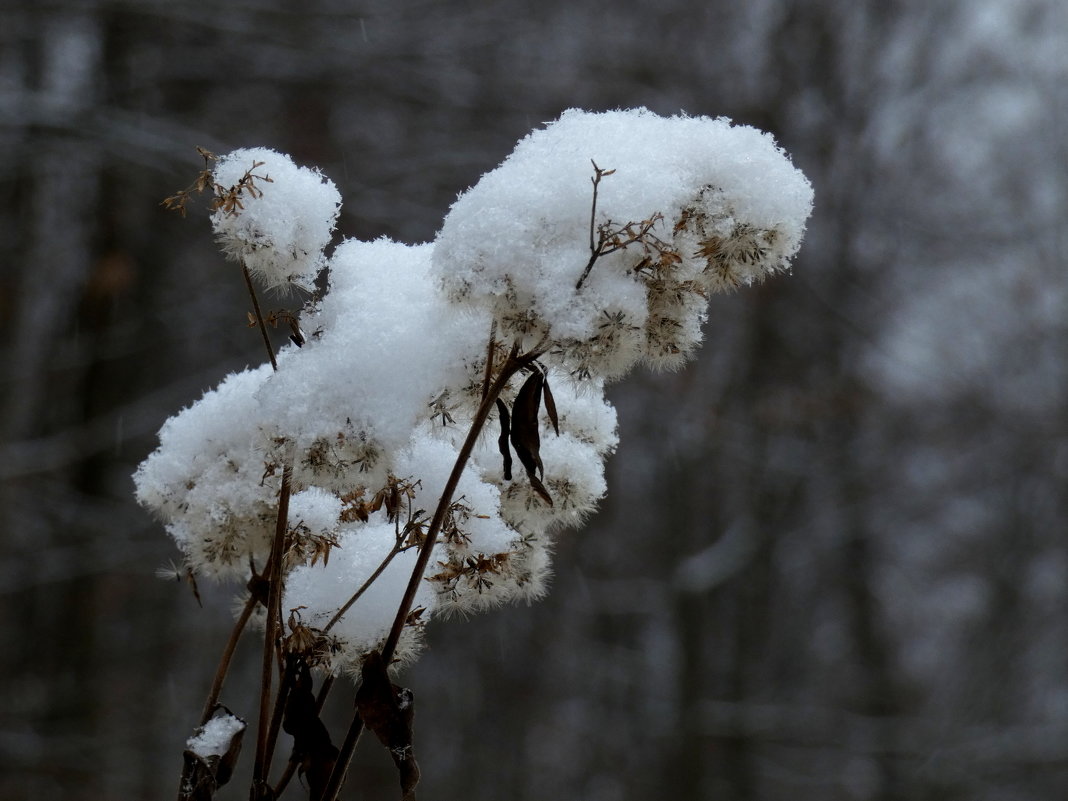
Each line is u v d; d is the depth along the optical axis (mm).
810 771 16531
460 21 11680
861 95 16031
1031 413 15875
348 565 1860
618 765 16703
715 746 14586
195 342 12742
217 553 1877
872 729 14664
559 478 1948
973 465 16625
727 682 14500
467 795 16297
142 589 12953
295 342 1839
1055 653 16984
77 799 9914
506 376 1610
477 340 1738
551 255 1591
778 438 13086
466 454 1625
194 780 1665
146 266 11641
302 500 1883
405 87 11734
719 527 14930
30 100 9375
